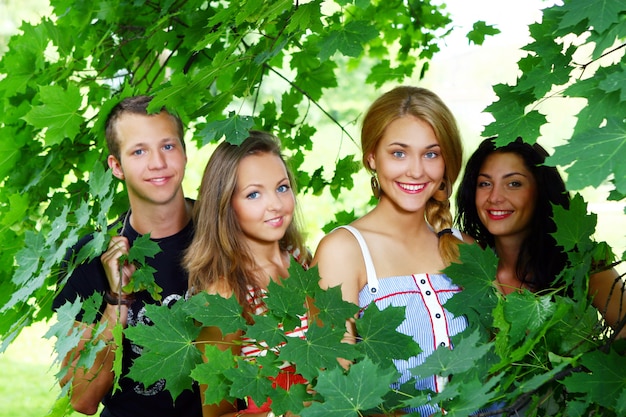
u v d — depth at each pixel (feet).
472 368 5.36
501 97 5.35
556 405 6.33
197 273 7.25
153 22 9.87
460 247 6.29
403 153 6.86
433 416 4.82
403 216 7.04
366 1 5.58
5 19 27.78
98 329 6.32
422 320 6.71
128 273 7.21
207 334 6.62
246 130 6.22
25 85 8.48
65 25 9.25
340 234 6.89
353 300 6.74
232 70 9.63
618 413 5.16
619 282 7.40
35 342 23.13
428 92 7.00
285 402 5.56
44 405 18.12
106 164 9.04
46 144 7.52
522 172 7.87
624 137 4.12
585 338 5.90
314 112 27.66
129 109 7.72
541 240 7.97
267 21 6.64
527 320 5.71
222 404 7.04
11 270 8.89
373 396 4.71
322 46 6.07
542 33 5.42
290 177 8.53
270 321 5.71
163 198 7.79
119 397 7.98
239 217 7.39
